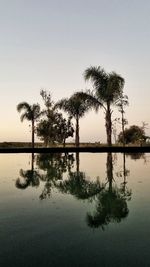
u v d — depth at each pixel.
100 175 9.32
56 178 8.81
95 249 3.21
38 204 5.35
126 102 23.08
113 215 4.56
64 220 4.31
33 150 22.92
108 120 22.38
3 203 5.43
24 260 2.96
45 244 3.36
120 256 3.03
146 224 4.06
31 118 28.80
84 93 22.33
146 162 13.39
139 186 7.07
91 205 5.27
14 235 3.66
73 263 2.88
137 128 34.94
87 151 22.16
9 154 21.16
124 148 21.61
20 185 7.54
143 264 2.84
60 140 31.30
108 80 21.84
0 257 3.03
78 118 25.59
